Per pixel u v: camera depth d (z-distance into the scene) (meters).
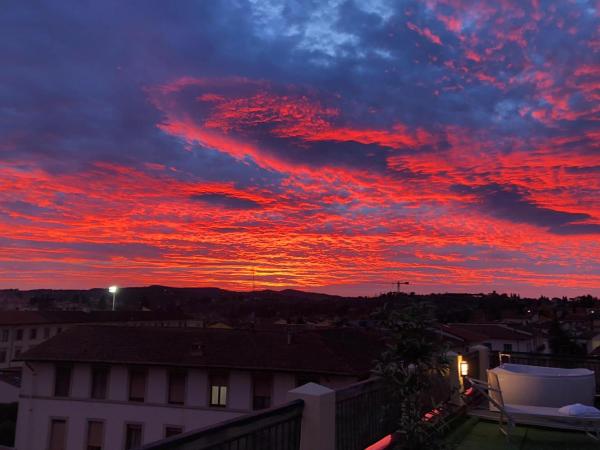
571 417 6.59
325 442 3.98
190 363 27.33
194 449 2.57
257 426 3.24
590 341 66.94
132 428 28.27
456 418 7.71
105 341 30.47
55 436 28.83
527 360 10.89
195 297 127.81
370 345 32.69
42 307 135.25
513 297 107.69
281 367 26.23
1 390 46.31
